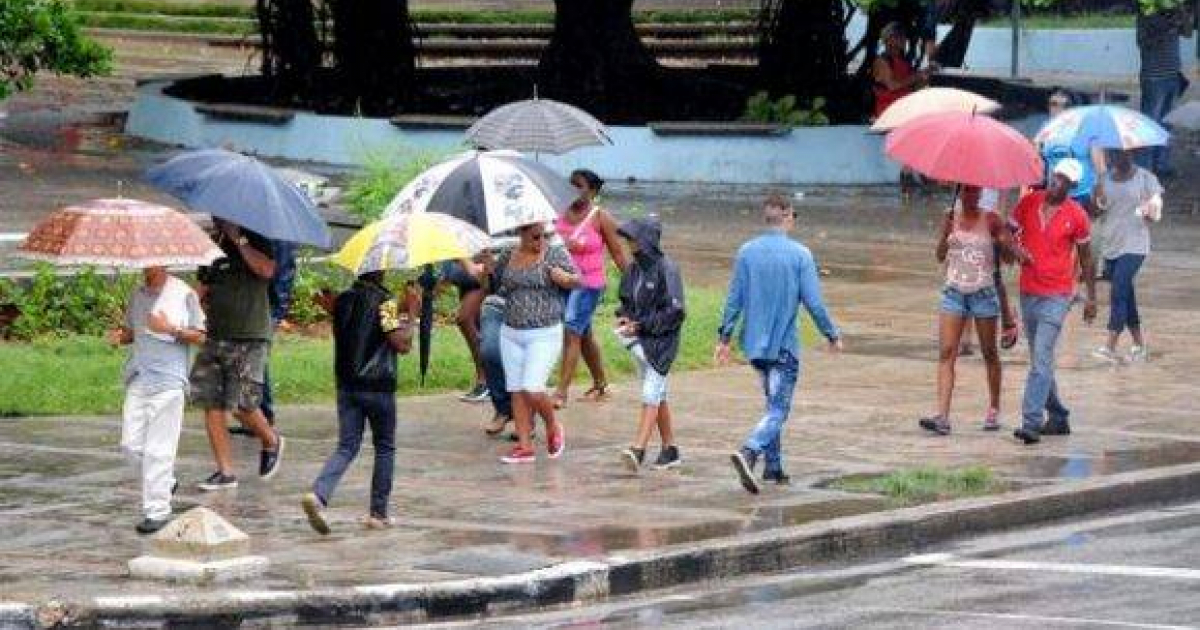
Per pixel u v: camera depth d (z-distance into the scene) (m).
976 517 29.72
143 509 28.09
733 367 41.03
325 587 24.81
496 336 34.09
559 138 36.00
